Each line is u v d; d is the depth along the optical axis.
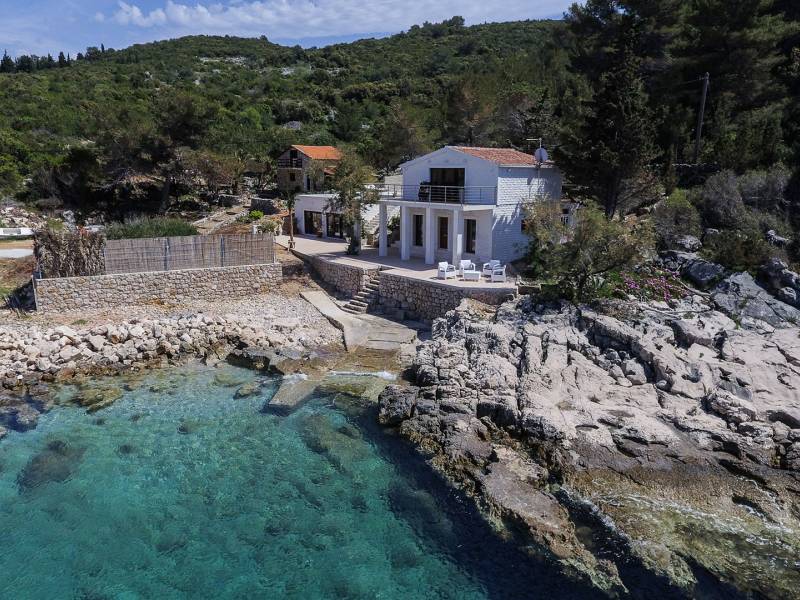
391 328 31.84
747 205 35.41
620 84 33.28
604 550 15.15
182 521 16.78
